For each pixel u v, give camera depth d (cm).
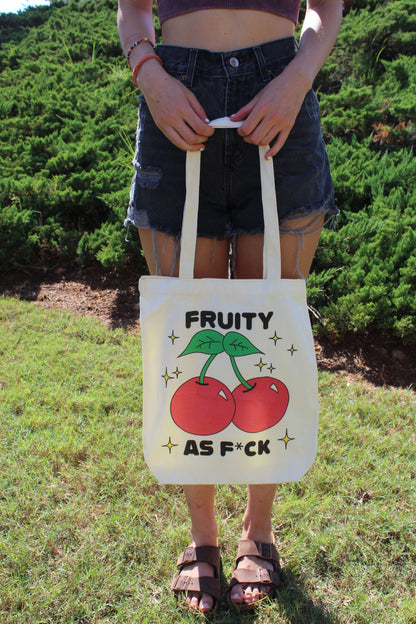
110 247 404
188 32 142
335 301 336
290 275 155
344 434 237
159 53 146
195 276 156
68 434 237
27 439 233
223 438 148
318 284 338
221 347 144
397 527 187
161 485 208
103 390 273
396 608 161
